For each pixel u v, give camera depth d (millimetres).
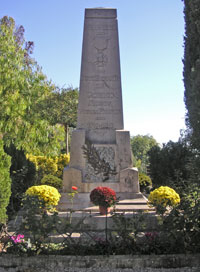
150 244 4891
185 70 10609
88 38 9219
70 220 6219
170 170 9664
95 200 6832
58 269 4574
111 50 9180
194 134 9094
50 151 11195
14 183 9078
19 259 4629
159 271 4535
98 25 9289
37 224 4859
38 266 4594
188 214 4949
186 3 10695
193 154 9406
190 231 4941
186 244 4781
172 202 6613
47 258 4633
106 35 9250
